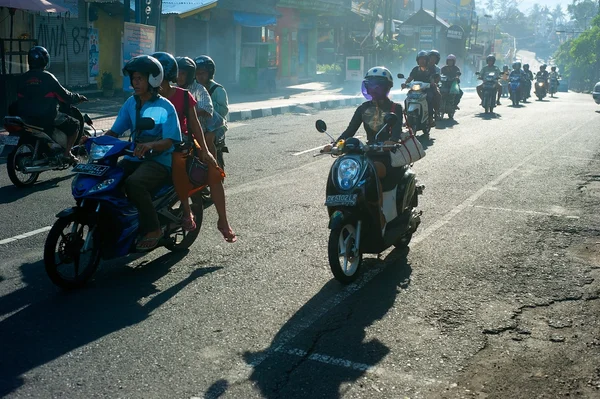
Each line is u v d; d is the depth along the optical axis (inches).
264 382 152.9
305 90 1115.9
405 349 169.9
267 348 169.8
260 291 209.3
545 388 151.6
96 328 181.3
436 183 371.2
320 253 247.0
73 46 790.5
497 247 256.2
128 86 708.0
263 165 421.1
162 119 210.2
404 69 1482.5
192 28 996.6
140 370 158.1
